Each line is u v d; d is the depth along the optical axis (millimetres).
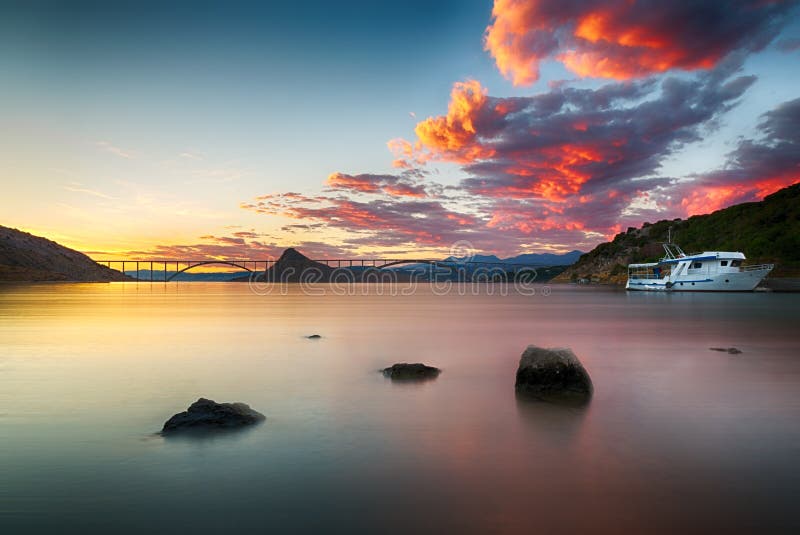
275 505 6703
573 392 13227
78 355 21281
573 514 6453
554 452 8797
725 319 41406
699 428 10266
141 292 138125
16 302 74688
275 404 12414
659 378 15922
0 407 12133
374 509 6586
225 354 21547
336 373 16906
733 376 16266
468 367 18094
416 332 31688
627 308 58031
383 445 9172
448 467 8070
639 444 9234
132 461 8281
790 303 64438
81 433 9867
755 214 149500
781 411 11672
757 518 6332
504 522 6246
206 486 7285
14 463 8188
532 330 32875
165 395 13508
